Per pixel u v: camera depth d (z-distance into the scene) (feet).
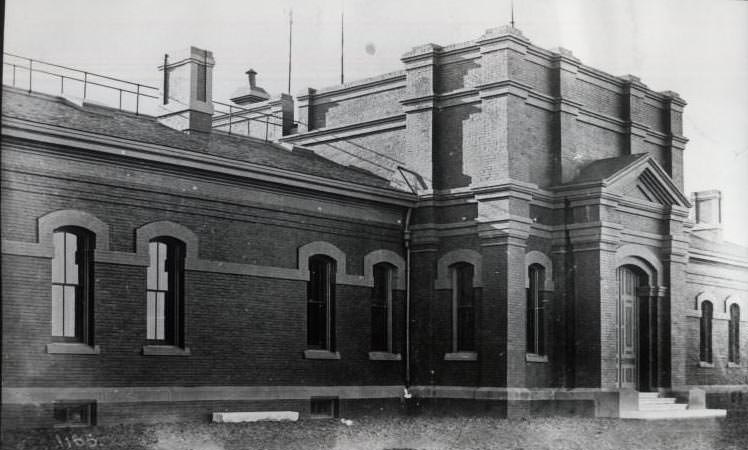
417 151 83.76
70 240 59.88
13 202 55.57
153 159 62.34
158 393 62.18
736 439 68.95
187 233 65.00
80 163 59.11
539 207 81.46
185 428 61.52
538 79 82.99
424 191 82.12
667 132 96.73
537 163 81.82
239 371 67.77
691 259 102.37
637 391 82.07
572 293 80.94
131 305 61.26
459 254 80.38
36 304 56.18
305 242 73.77
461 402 78.38
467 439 65.87
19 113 57.77
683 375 87.15
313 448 59.36
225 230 67.67
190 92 73.61
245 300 68.64
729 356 108.06
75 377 57.98
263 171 69.31
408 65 85.30
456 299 81.20
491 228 78.18
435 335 81.20
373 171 88.53
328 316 76.13
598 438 66.90
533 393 78.02
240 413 66.59
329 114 94.94
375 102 91.04
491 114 79.77
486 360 77.61
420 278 82.02
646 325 86.53
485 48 80.69
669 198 87.76
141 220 62.28
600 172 82.58
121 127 64.28
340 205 77.00
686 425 76.13
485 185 78.64
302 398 71.97
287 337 71.51
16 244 55.42
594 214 80.12
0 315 53.83
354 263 78.02
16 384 55.06
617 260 82.12
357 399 76.69
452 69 83.46
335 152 91.97
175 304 64.80
